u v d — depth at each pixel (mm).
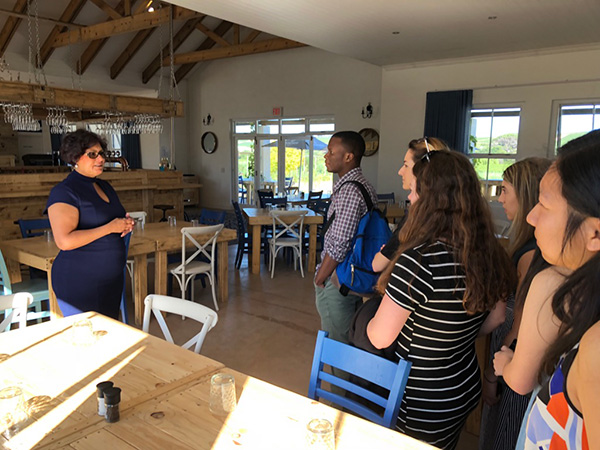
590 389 624
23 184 5637
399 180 8078
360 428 1169
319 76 9953
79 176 2326
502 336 1780
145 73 11242
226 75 11461
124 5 8484
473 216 1288
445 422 1377
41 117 8320
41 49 9453
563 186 729
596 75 6223
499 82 6957
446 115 7402
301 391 2705
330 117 10039
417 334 1339
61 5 8625
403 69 7805
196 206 12273
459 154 1375
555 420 774
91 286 2350
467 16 4887
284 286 4895
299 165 10672
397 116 7969
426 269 1260
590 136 742
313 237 5527
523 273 1588
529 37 5781
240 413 1227
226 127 11656
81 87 10875
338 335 2086
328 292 2086
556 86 6574
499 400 1691
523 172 1680
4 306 1995
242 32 10641
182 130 12320
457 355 1381
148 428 1151
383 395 1706
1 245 3396
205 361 1543
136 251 3529
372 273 1936
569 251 756
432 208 1311
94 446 1076
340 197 2020
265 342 3406
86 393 1319
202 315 1912
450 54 6867
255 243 5391
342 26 5301
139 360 1539
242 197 11828
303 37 5832
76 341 1648
